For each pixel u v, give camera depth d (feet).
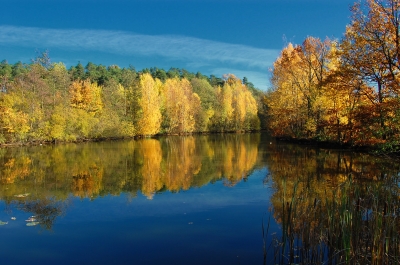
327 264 17.53
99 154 80.84
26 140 115.34
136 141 135.95
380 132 53.93
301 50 97.04
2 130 110.01
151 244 22.16
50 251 21.39
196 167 56.24
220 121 214.07
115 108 160.97
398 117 50.70
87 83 168.66
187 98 201.77
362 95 62.69
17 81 125.49
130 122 161.27
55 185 42.22
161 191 38.09
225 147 96.27
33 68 131.85
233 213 28.73
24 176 49.03
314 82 99.09
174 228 25.22
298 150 78.95
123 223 26.73
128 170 53.98
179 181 43.91
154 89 184.65
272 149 85.10
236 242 22.04
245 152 79.71
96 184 42.65
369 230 17.89
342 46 63.26
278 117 118.11
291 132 114.73
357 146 69.41
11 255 20.81
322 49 93.25
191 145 107.76
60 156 76.48
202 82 239.50
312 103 93.76
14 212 30.40
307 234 18.60
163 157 72.38
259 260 19.10
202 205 31.65
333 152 69.36
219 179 44.83
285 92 111.96
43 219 28.19
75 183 43.45
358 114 58.23
